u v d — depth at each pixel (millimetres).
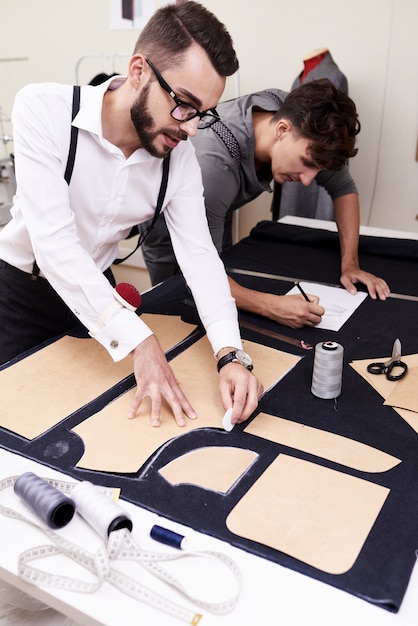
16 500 832
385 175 2801
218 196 1484
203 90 981
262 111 1514
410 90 2602
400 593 684
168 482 869
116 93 1119
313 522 790
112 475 885
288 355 1252
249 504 823
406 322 1421
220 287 1206
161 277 2166
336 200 1896
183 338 1312
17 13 3340
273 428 997
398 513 809
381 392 1108
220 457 923
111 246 1396
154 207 1275
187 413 1024
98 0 3080
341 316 1453
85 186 1194
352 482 866
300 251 1913
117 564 728
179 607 670
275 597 684
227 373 1073
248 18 2818
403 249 1845
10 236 1330
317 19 2672
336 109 1338
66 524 790
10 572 723
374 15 2549
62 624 986
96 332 1072
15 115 1089
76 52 3285
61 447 946
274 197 2594
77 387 1113
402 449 945
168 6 1007
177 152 1236
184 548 750
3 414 1029
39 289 1448
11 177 2607
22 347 1494
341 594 688
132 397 1080
